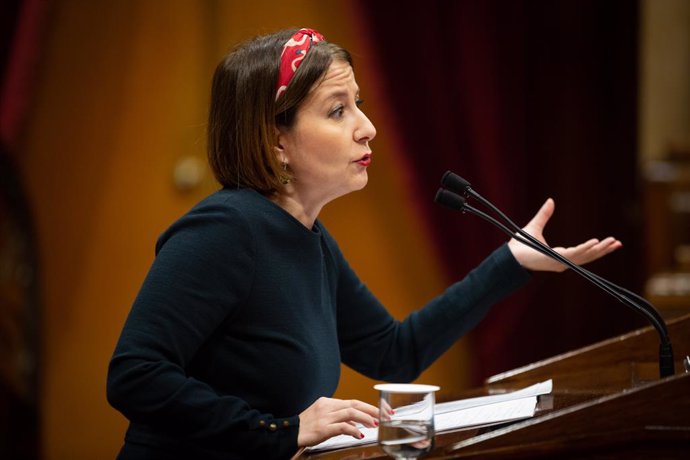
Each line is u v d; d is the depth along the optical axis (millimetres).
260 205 5848
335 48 6016
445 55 16906
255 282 5680
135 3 15906
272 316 5715
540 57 17172
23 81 15453
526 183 17172
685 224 17828
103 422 15797
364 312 7059
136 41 15922
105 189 15875
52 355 15742
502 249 7012
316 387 5879
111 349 15844
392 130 16891
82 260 15828
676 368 6082
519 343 17297
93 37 15812
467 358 17406
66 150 15773
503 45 17016
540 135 17203
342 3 16656
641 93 18344
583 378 6398
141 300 5434
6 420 15250
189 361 5512
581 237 17297
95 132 15844
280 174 5891
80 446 15758
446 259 16938
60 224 15773
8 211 15445
